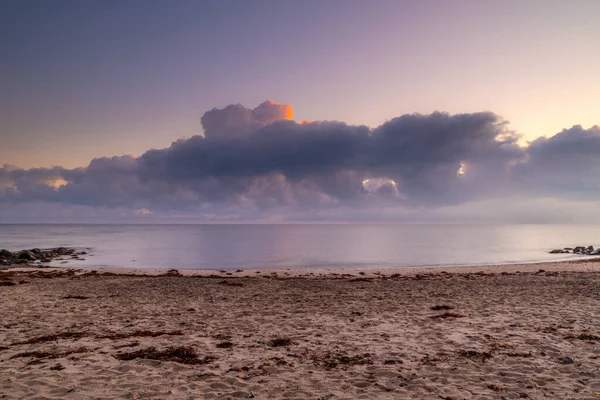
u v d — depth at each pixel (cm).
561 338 1066
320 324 1302
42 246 7844
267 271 3641
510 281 2552
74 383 747
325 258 5500
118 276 3098
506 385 738
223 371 832
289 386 746
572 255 5819
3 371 813
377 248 7600
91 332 1198
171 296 1981
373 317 1414
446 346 1013
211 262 4941
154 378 782
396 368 845
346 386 743
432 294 1986
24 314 1504
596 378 765
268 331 1210
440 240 10869
